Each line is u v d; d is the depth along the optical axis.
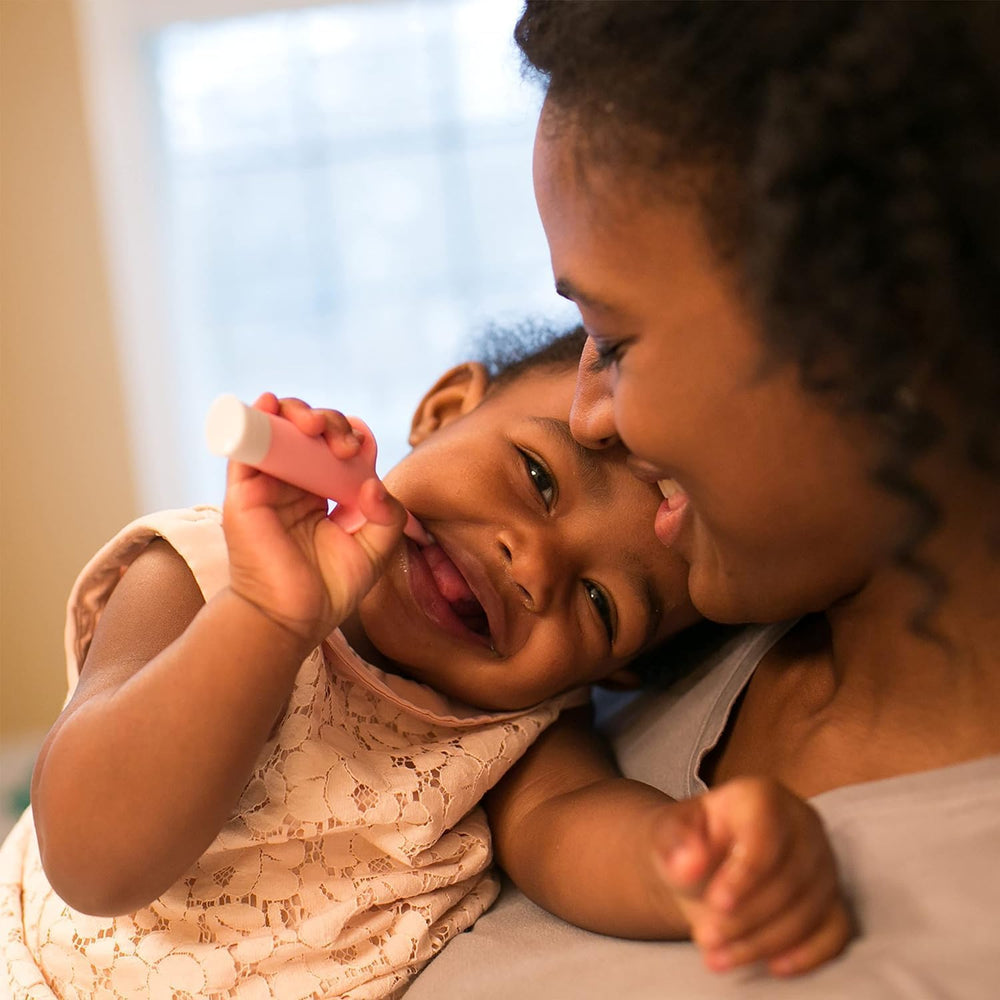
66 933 0.76
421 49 2.62
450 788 0.79
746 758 0.73
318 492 0.68
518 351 1.10
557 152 0.60
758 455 0.57
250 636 0.65
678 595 0.88
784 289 0.52
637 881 0.64
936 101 0.50
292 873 0.76
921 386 0.52
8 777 1.95
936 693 0.61
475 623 0.89
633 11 0.58
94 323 2.50
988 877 0.52
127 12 2.54
